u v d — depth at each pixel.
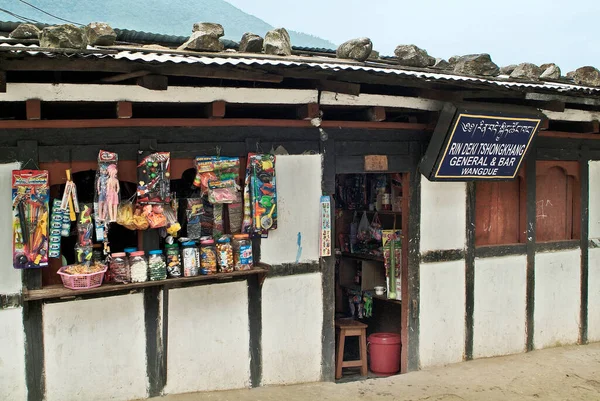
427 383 6.37
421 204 6.70
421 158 6.65
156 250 5.09
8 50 3.93
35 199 4.68
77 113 5.31
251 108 6.03
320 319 6.14
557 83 7.05
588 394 6.38
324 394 5.84
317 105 5.72
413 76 5.36
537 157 7.58
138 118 5.15
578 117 7.50
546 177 7.92
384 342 6.82
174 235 5.23
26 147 4.71
